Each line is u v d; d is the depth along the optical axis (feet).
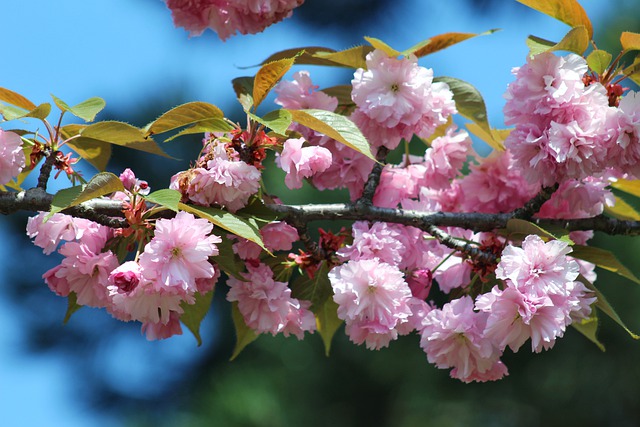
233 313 6.19
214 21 6.32
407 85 6.08
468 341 6.00
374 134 6.12
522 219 6.07
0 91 6.10
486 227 6.13
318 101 6.14
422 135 6.15
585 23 6.15
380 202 6.21
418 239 6.14
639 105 6.00
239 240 6.01
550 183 6.04
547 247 5.89
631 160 6.01
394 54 6.11
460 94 6.25
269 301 6.00
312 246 6.09
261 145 6.03
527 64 6.02
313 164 6.04
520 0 6.16
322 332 6.29
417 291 6.13
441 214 6.13
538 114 6.03
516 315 5.89
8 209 5.96
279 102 6.15
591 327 6.21
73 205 5.82
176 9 6.30
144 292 5.83
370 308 5.98
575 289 5.92
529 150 6.03
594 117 5.98
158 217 5.95
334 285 5.97
